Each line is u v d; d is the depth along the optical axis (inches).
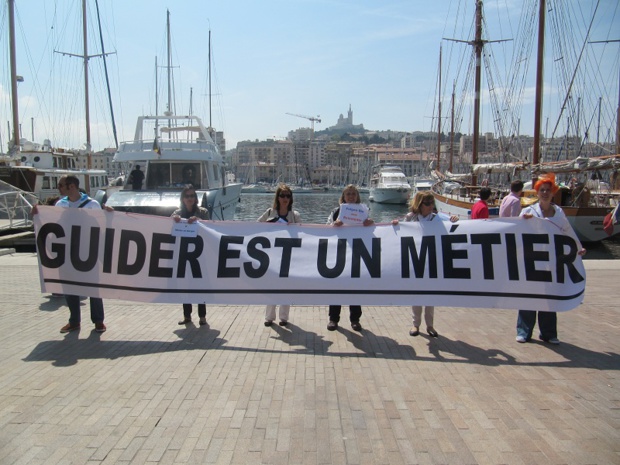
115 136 1358.3
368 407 171.2
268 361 214.5
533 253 240.4
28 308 301.3
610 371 205.0
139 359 216.4
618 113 1136.2
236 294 252.4
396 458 140.0
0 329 259.8
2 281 372.5
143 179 685.9
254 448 144.9
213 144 748.6
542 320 242.2
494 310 300.7
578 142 1381.6
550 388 187.8
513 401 176.4
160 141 697.0
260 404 172.9
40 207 254.2
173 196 597.6
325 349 230.4
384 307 309.7
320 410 168.7
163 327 264.1
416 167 5821.9
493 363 213.8
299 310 301.9
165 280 254.2
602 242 1012.5
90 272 253.9
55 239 254.1
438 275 244.8
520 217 243.4
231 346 233.9
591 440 149.9
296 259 251.9
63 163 1197.1
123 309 300.4
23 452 142.7
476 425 158.9
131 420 161.3
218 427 156.9
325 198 3565.5
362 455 141.5
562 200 976.3
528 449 144.9
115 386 187.5
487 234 244.8
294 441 148.7
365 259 249.0
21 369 204.5
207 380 193.5
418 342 241.6
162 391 183.3
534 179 959.6
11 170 925.2
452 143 2341.3
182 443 147.6
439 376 199.0
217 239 255.1
